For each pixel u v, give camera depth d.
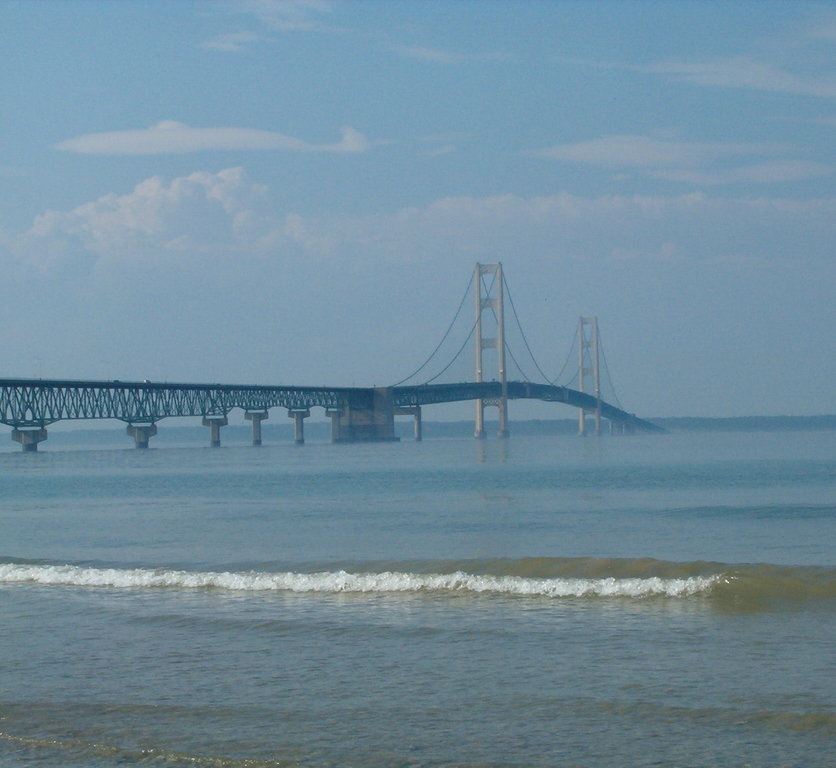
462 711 16.38
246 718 16.30
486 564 30.75
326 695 17.36
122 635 22.27
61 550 39.88
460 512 57.91
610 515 54.72
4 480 106.56
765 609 23.45
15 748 15.35
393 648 20.42
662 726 15.45
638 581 25.70
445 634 21.48
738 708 16.12
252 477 105.00
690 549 38.59
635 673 18.16
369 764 14.27
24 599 27.19
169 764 14.52
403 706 16.67
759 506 60.03
